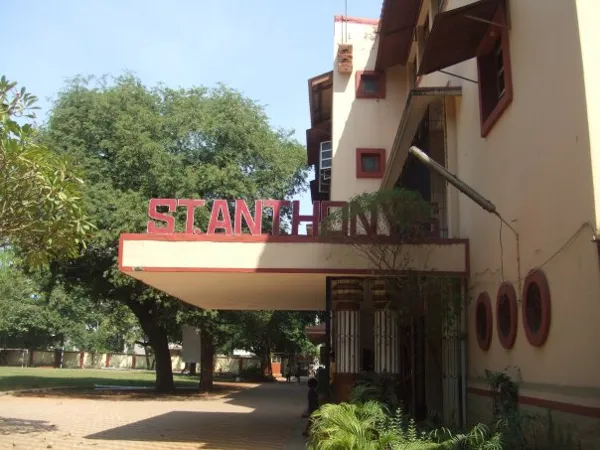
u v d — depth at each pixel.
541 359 7.39
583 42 6.45
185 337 33.09
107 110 24.75
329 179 23.81
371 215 10.55
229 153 25.55
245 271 10.94
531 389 7.63
